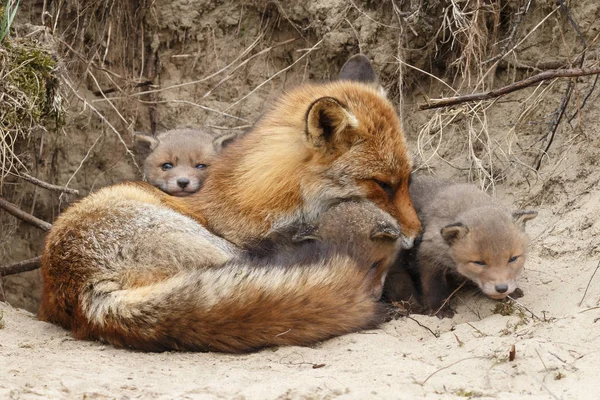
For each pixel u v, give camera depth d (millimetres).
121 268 10352
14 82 13531
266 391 7633
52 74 14320
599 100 13836
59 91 14484
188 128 17047
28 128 13914
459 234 10773
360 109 11148
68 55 16906
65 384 7984
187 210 11828
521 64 14945
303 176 11156
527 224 13477
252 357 9438
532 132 14688
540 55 14852
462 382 8008
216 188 11836
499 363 8305
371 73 13125
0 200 14805
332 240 10945
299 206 11266
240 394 7586
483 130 14984
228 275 9773
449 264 11180
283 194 11219
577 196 13219
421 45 15961
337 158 11016
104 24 17344
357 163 10961
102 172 17969
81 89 17312
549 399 7227
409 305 11469
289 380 8000
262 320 9578
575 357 8352
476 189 12250
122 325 9797
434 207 11938
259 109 17703
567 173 13562
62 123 14688
